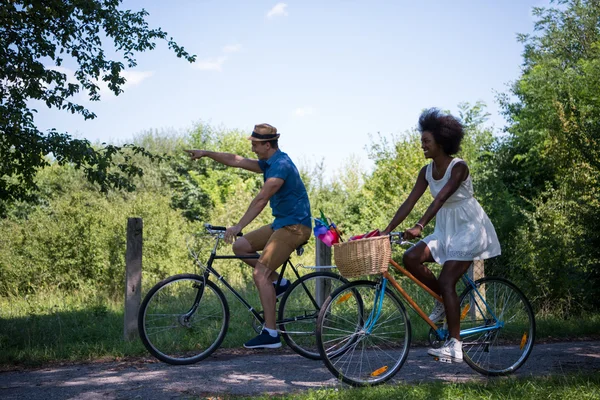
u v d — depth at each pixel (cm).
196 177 2516
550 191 1079
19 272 1202
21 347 627
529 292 877
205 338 563
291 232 514
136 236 639
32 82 766
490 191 1148
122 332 681
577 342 673
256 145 529
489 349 501
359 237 459
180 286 542
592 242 876
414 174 1530
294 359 568
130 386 463
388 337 478
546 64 2309
